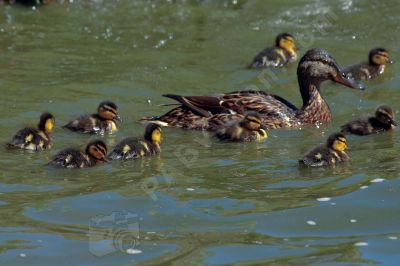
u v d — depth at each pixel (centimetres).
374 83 1866
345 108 1730
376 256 1058
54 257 1061
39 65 1923
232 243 1092
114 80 1850
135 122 1634
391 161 1380
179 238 1108
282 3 2325
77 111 1673
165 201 1225
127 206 1208
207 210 1193
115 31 2167
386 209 1186
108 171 1359
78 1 2330
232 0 2338
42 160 1405
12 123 1581
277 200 1223
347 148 1470
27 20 2216
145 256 1062
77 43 2080
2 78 1830
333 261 1044
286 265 1033
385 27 2156
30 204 1216
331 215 1170
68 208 1202
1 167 1366
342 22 2198
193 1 2339
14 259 1055
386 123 1567
